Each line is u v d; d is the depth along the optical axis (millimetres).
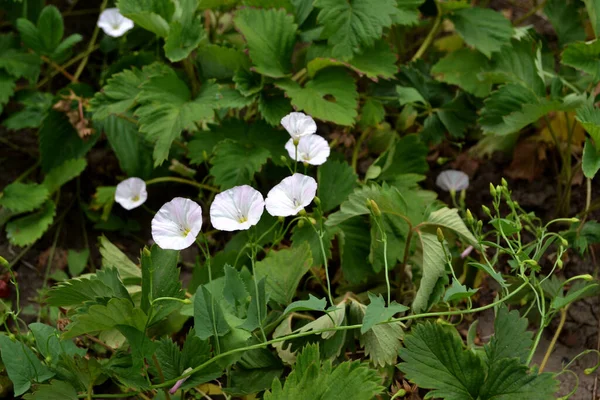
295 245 1037
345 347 1000
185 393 1013
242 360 990
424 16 1208
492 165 1140
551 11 1150
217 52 1085
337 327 946
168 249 969
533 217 1042
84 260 1116
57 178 1132
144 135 1135
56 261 1117
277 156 1079
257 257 1078
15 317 973
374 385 933
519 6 1246
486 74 1096
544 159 1129
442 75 1148
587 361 1030
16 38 1186
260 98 1076
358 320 998
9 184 1155
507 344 952
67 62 1230
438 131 1117
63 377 971
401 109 1155
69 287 963
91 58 1233
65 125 1147
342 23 1072
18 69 1164
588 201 1092
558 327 1039
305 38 1096
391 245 1027
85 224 1141
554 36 1218
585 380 1021
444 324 1002
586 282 1033
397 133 1137
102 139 1183
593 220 1071
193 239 949
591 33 1174
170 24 1078
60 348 981
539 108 1055
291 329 1020
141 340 941
